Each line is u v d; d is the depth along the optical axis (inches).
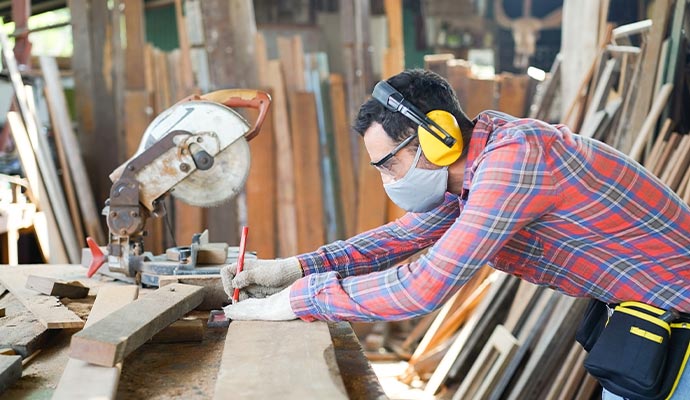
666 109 142.0
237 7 195.2
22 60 192.2
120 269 84.6
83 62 194.1
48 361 60.0
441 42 263.4
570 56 177.0
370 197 198.5
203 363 59.6
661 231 61.1
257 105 84.4
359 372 58.0
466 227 55.5
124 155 193.0
